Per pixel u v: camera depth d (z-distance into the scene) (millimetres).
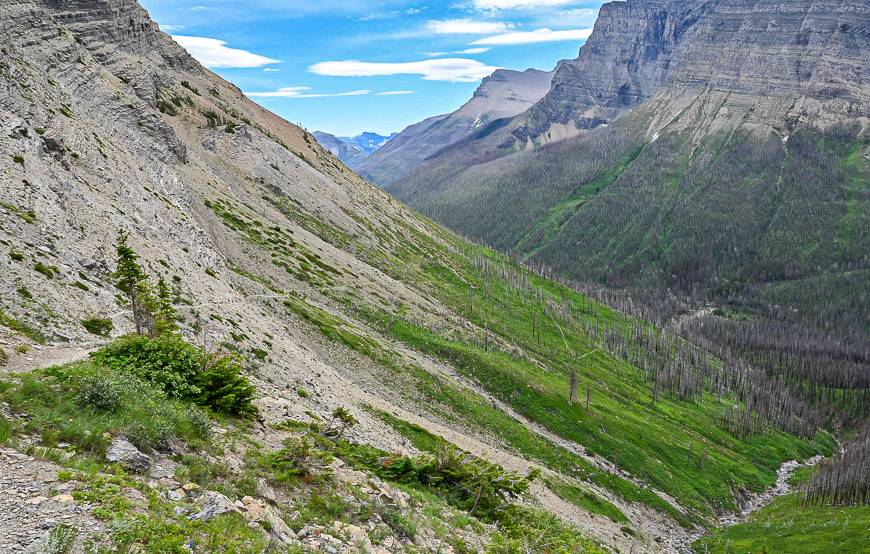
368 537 23188
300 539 20656
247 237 144750
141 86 196750
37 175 57750
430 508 31125
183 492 19750
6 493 15906
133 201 82125
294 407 40844
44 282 41312
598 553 38188
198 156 184625
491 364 154875
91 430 20750
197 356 32750
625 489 130875
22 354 29938
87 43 187375
